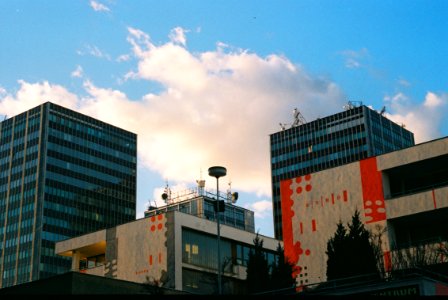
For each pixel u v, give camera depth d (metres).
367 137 172.62
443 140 51.34
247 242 69.75
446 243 48.62
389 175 54.88
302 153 184.62
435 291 29.22
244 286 67.50
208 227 66.94
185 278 63.22
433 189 50.66
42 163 190.38
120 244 67.88
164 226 65.12
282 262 52.34
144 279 64.19
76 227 191.75
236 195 74.44
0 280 188.12
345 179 56.06
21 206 191.62
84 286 30.02
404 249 49.16
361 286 30.89
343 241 44.31
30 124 198.88
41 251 182.25
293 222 58.00
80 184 197.00
